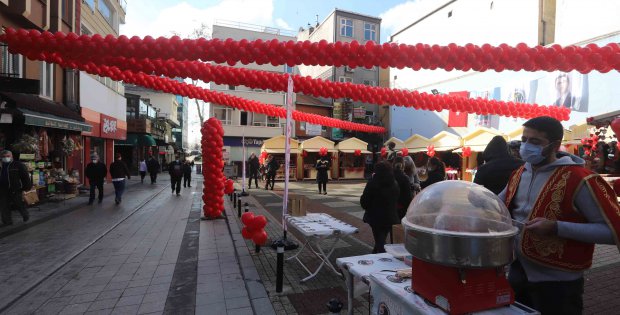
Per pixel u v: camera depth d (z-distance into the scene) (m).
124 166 11.40
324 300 3.90
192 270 4.96
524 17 18.38
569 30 15.89
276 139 23.48
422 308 1.77
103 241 6.57
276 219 8.86
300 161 24.19
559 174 1.92
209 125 8.55
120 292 4.18
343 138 30.45
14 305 3.81
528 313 1.71
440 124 23.81
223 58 4.63
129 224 8.19
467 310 1.66
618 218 1.69
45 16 10.88
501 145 3.33
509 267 2.20
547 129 1.97
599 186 1.78
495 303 1.74
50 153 11.85
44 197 10.98
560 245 1.84
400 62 4.75
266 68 30.64
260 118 31.42
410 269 2.41
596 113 14.31
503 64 4.80
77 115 13.34
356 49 4.68
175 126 49.88
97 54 4.43
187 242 6.50
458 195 1.97
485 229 1.77
